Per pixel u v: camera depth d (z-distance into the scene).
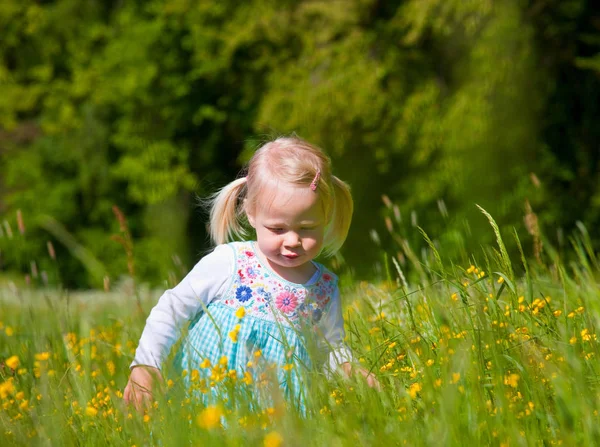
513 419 2.17
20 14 25.31
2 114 25.47
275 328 3.25
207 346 3.21
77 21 25.41
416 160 18.52
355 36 18.77
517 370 2.62
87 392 2.97
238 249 3.36
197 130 23.84
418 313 3.30
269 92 19.97
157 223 23.94
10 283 4.47
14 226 24.39
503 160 18.25
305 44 19.50
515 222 17.30
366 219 19.69
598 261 3.74
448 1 17.41
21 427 2.51
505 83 18.31
